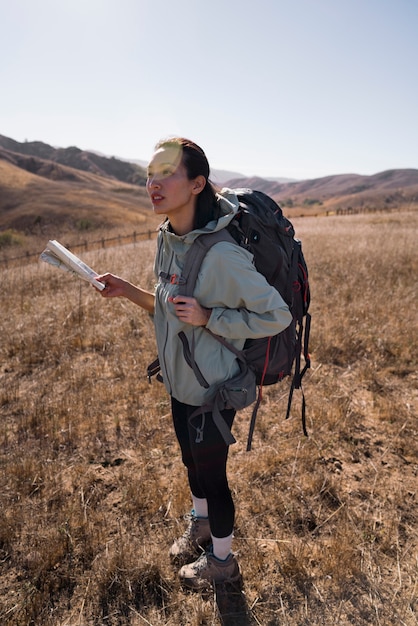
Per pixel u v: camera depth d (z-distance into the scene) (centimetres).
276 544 226
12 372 422
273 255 173
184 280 166
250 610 192
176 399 197
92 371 412
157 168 162
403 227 1878
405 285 685
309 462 284
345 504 250
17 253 2373
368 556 213
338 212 5134
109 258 963
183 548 218
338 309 556
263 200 180
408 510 248
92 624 188
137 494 254
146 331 500
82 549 220
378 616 186
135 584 203
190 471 213
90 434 317
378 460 292
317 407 342
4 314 580
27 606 191
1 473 271
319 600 195
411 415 340
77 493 258
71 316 548
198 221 167
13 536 225
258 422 331
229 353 175
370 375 396
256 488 264
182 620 189
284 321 165
